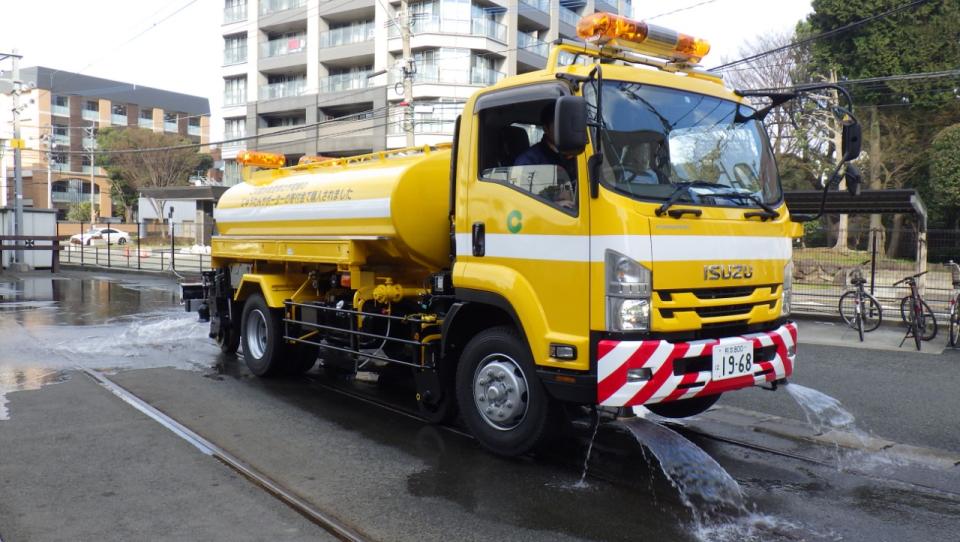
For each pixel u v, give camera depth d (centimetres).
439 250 673
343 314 745
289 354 841
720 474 517
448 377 623
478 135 566
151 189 4628
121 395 751
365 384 827
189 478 505
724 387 497
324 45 4416
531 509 454
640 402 461
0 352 1008
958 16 2627
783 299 559
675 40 581
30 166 6700
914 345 1109
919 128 2802
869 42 2739
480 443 587
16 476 505
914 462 554
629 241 464
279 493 476
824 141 2930
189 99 7888
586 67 510
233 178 5053
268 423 651
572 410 605
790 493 488
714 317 496
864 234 1596
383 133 4156
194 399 740
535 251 512
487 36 3994
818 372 898
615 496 478
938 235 1541
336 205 728
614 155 488
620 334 464
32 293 1922
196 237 4094
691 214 489
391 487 491
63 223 6019
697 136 535
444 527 425
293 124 4666
